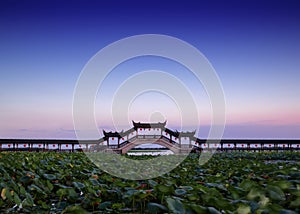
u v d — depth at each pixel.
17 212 4.94
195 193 4.74
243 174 8.07
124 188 5.47
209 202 4.03
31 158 11.71
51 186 5.66
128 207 5.03
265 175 7.11
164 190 4.74
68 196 5.39
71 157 14.37
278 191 4.55
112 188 5.76
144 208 4.87
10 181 5.98
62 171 8.11
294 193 4.49
